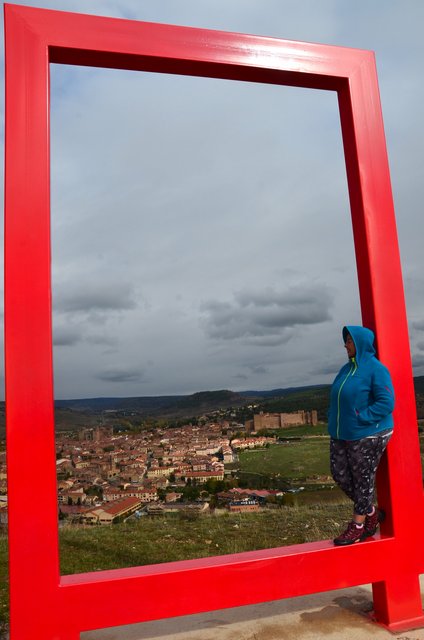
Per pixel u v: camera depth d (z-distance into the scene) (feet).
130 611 8.79
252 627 10.52
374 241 11.10
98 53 9.78
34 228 9.02
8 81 9.22
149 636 10.37
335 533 23.59
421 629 10.11
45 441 8.67
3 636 12.05
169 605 8.98
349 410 10.19
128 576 8.90
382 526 10.98
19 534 8.42
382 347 10.84
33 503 8.52
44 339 8.84
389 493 10.68
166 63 10.28
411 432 10.93
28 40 9.37
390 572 10.37
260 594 9.47
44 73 9.39
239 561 9.46
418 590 10.59
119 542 22.91
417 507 10.78
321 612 11.10
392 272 11.16
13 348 8.69
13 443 8.54
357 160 11.21
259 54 10.74
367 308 11.19
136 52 9.91
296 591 9.69
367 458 10.14
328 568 9.96
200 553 20.85
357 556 10.19
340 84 11.56
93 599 8.64
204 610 9.14
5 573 17.11
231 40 10.60
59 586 8.54
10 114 9.16
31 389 8.70
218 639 10.06
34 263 8.95
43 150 9.25
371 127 11.43
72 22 9.62
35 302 8.86
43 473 8.61
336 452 10.58
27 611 8.37
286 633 10.14
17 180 9.04
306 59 11.10
